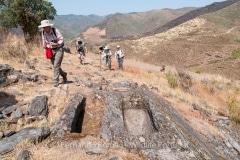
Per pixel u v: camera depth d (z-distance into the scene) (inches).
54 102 284.0
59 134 203.3
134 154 187.8
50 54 321.1
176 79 673.0
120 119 226.8
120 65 741.3
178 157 193.3
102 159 174.4
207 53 4163.4
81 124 243.6
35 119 249.1
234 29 5595.5
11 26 1245.7
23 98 287.3
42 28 311.9
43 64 522.3
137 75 654.5
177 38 5556.1
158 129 229.3
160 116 248.7
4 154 178.1
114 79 503.8
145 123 227.0
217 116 502.6
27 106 265.7
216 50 4224.9
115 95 277.3
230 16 7824.8
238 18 7583.7
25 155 169.2
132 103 257.6
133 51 5142.7
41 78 368.5
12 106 264.1
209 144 339.6
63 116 225.1
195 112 470.3
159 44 5255.9
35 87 325.4
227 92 831.1
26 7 1251.2
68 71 511.5
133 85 377.7
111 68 737.6
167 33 6353.3
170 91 559.2
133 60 1278.3
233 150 377.4
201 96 685.3
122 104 257.9
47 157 171.9
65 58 762.8
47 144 190.1
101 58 669.9
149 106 271.7
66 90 300.7
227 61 3243.1
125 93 283.1
